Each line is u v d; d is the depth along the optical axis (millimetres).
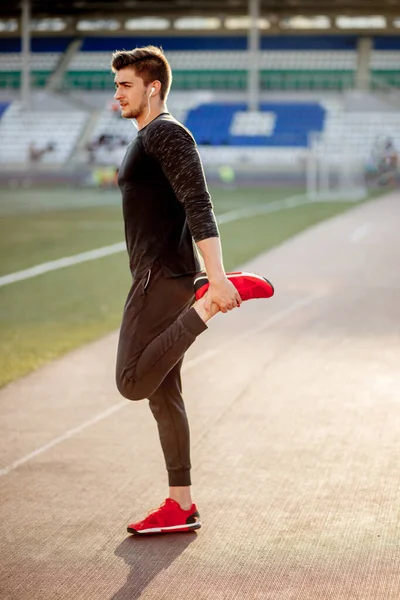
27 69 78938
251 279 5035
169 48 87000
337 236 29172
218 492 6438
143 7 87312
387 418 8492
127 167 5281
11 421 8547
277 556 5277
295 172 70125
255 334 13094
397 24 86188
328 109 78188
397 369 10648
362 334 13016
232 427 8211
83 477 6832
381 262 22484
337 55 84688
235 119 76812
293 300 16453
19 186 65812
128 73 5281
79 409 8984
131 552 5359
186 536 5605
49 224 35156
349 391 9586
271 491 6449
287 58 84688
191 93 81750
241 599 4699
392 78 81688
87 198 52969
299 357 11406
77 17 89312
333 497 6316
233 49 86375
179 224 5340
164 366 5176
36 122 78562
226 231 30688
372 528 5723
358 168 68562
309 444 7648
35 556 5301
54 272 21094
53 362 11312
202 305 5094
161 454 7430
